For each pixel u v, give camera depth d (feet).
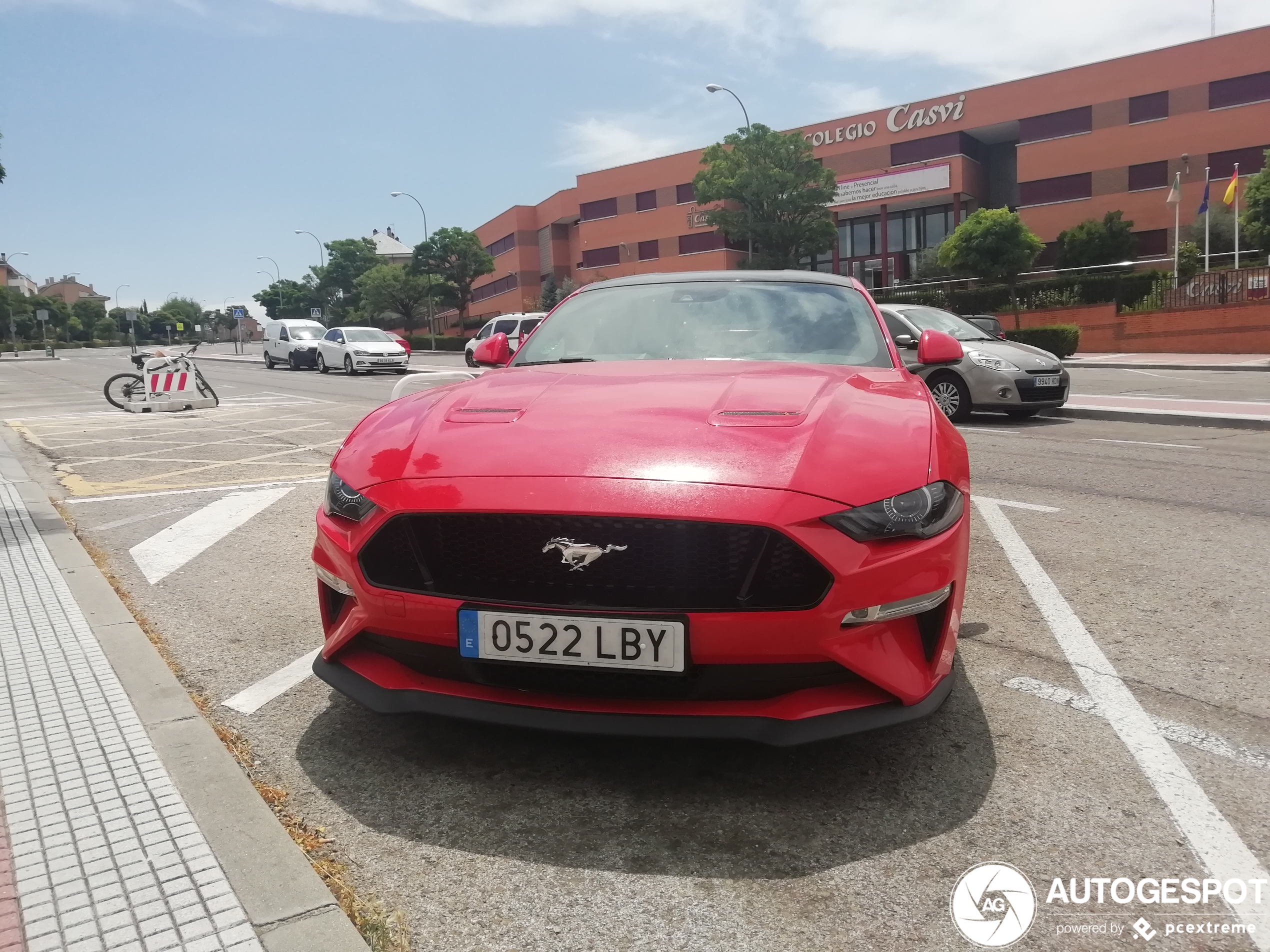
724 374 9.61
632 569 6.97
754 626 6.77
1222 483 21.40
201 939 5.49
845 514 6.95
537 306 186.09
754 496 6.89
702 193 141.08
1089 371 66.18
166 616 12.34
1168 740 8.52
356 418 39.75
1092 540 16.25
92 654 10.18
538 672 7.26
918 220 149.79
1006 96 137.69
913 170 143.02
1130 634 11.48
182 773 7.54
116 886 6.01
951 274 124.88
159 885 6.02
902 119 146.92
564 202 194.70
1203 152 123.65
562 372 10.19
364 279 216.95
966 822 7.14
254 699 9.54
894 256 152.15
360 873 6.51
